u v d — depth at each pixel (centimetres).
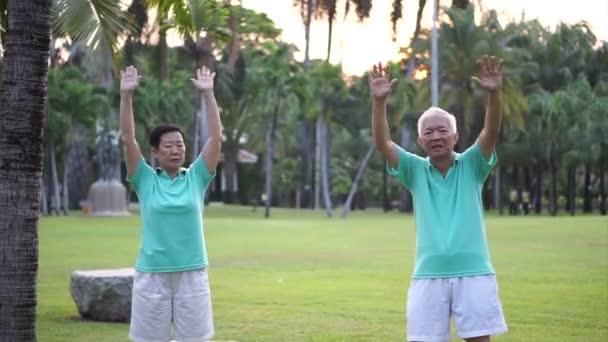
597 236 2352
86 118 4291
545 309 1039
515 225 2912
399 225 3297
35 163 593
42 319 996
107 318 977
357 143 7212
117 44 1142
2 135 588
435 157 545
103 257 1870
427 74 5162
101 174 4262
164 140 597
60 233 2727
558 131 5203
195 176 603
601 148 5288
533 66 5034
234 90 5306
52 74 4184
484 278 524
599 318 973
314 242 2323
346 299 1155
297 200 7269
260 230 2959
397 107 4844
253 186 7550
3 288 584
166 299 582
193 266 582
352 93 5319
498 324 521
